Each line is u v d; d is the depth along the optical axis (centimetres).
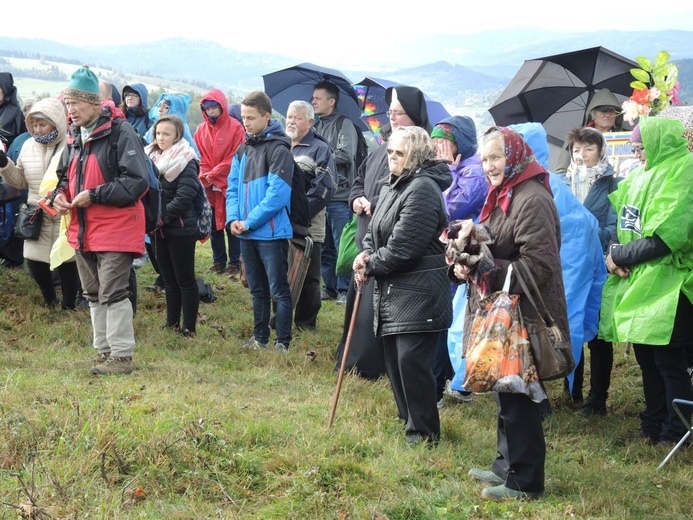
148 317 848
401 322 517
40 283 840
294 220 775
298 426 535
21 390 554
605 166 718
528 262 429
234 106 1152
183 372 656
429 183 511
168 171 764
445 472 490
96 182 620
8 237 902
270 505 429
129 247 631
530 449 454
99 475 432
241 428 510
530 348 430
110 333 641
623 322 572
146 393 578
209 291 961
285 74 1215
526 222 432
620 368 820
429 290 516
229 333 848
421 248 505
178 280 789
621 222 590
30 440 462
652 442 598
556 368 429
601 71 1067
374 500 443
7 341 723
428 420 531
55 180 787
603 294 616
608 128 903
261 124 750
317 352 778
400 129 521
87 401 522
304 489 441
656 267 566
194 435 479
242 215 755
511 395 450
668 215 551
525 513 440
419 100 655
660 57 815
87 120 617
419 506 439
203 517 405
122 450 455
